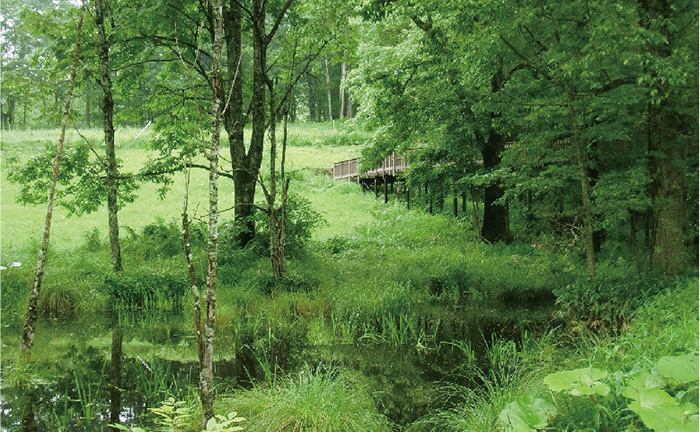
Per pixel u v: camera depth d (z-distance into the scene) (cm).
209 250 409
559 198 1316
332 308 904
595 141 1095
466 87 1309
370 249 1366
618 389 293
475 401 509
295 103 4794
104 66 1027
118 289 974
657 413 241
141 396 536
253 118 1306
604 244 1289
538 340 700
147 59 1299
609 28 742
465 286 1071
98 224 1839
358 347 711
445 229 1723
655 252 866
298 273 1072
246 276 1059
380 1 1054
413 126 1391
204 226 1376
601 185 989
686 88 840
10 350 690
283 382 535
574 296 831
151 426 461
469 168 1525
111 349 713
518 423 285
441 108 1333
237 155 1295
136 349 715
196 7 1229
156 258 1240
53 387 562
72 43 1084
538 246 1319
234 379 580
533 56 1048
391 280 1044
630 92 866
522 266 1134
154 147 1391
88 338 767
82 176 1222
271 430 419
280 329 802
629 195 922
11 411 493
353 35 1284
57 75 979
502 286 1035
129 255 1269
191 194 2316
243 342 738
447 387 555
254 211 1305
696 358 268
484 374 589
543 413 289
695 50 833
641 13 852
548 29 927
